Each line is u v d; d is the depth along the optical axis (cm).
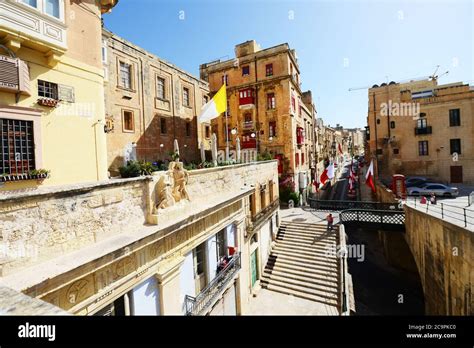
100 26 978
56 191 383
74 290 394
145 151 1781
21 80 676
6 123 669
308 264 1467
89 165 898
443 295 1037
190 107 2325
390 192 2139
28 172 703
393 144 2938
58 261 372
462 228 888
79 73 877
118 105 1586
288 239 1711
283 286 1355
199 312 712
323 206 2261
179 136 2147
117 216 493
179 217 632
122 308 501
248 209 1267
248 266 1214
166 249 612
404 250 1822
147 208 569
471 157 2577
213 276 873
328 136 6122
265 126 2581
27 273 334
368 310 1366
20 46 690
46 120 768
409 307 1388
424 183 2342
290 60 2594
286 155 2477
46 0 737
